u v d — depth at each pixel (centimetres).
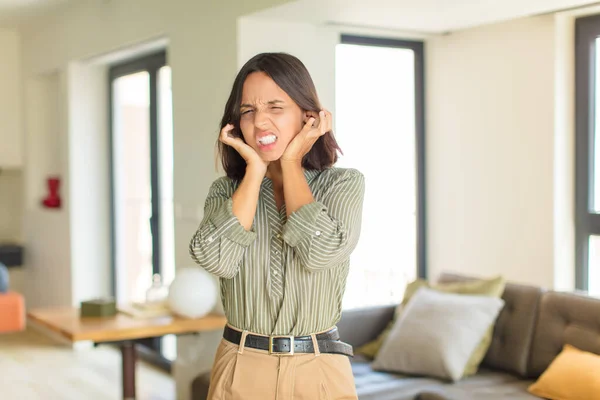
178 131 434
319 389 169
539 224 404
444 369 340
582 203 397
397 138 460
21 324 286
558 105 393
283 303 167
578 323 331
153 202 544
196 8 411
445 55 449
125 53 536
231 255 166
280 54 168
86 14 552
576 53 392
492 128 426
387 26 407
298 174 165
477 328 351
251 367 170
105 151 607
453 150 451
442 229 462
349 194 168
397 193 463
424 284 399
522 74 407
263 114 165
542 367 340
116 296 607
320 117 164
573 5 361
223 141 169
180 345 451
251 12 365
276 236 170
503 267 425
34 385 497
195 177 418
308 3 345
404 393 326
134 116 581
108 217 611
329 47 401
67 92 590
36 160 671
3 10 587
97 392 481
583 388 299
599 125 390
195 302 381
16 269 703
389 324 400
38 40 640
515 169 415
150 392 478
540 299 351
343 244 162
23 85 673
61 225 613
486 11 371
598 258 394
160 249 542
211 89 399
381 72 451
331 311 173
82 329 360
